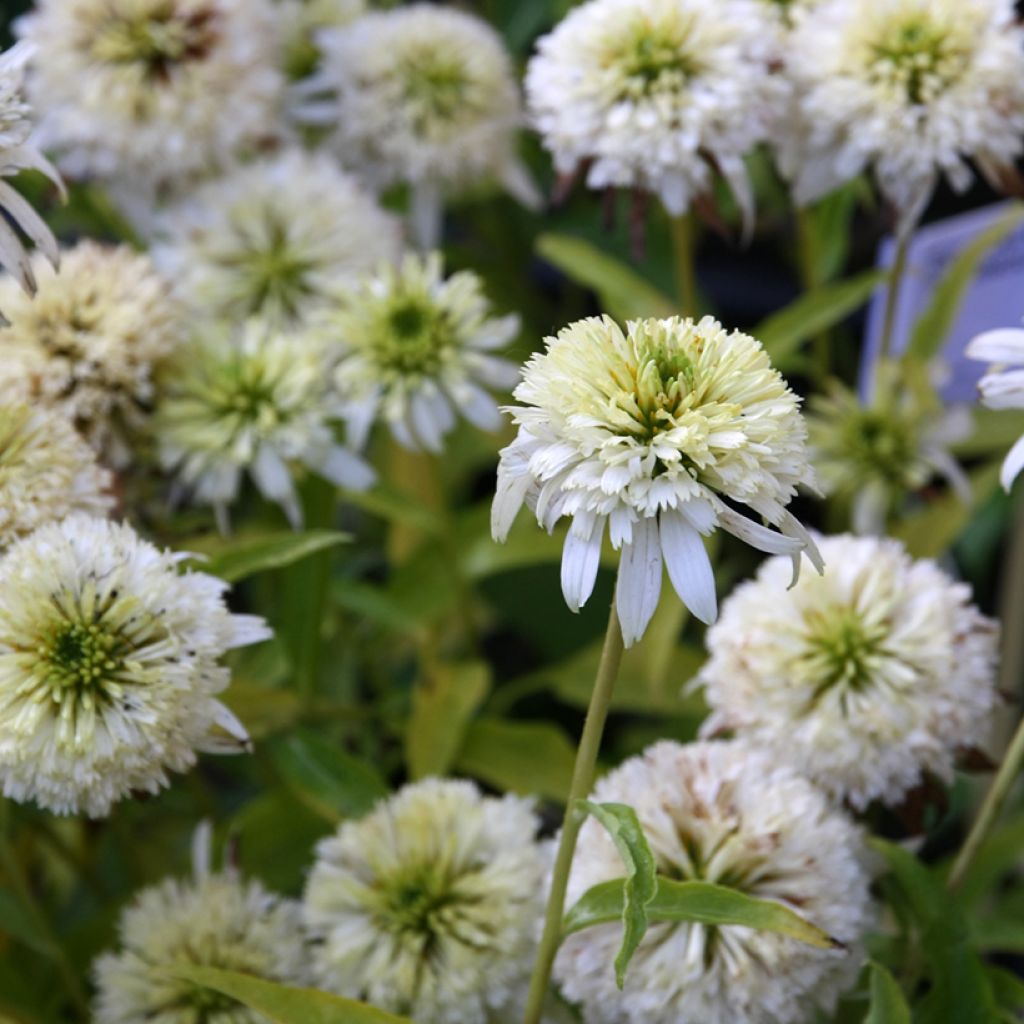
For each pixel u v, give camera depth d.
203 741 0.61
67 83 0.77
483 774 0.72
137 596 0.60
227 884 0.65
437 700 0.74
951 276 0.75
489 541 0.77
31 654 0.59
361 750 0.81
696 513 0.55
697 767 0.63
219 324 0.73
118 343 0.69
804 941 0.58
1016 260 0.76
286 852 0.71
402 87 0.81
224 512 0.71
